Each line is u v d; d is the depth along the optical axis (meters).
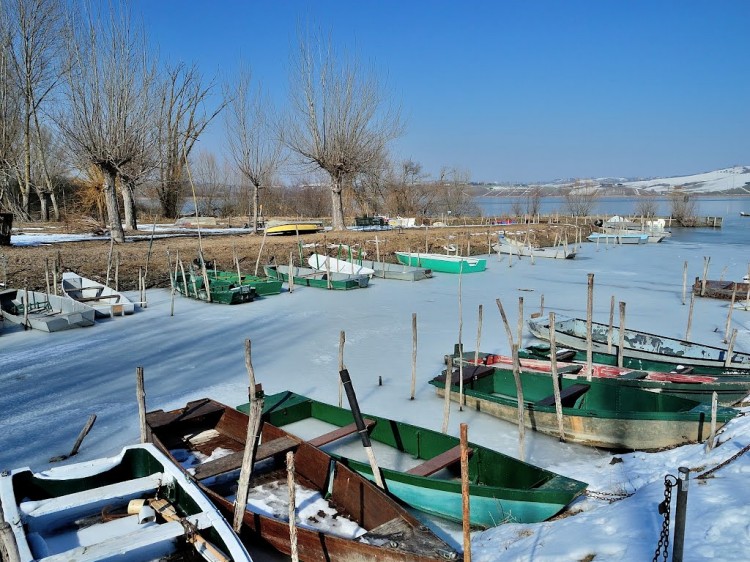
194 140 47.75
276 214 56.00
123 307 18.41
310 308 19.47
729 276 26.42
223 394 11.23
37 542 5.82
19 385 11.84
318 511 6.72
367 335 15.70
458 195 60.69
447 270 27.91
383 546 5.27
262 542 6.21
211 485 7.38
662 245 40.81
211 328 16.70
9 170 35.81
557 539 5.65
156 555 5.78
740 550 4.71
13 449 8.91
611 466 7.89
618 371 10.54
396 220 45.00
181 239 31.69
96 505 6.69
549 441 8.92
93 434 9.42
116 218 29.36
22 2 36.47
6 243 26.16
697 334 15.46
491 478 7.22
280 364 13.15
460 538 6.38
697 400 9.44
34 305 18.44
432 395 11.05
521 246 34.25
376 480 6.85
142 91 30.28
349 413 8.88
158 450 7.08
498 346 14.34
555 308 19.20
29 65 38.44
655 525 5.48
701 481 6.43
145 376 12.38
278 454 7.97
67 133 28.67
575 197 71.88
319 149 37.56
